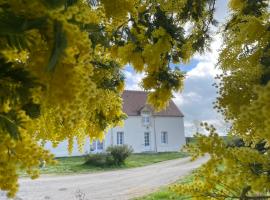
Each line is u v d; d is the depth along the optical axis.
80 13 1.27
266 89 1.50
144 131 45.97
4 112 1.25
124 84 5.07
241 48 2.67
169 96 4.59
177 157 39.97
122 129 44.34
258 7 3.29
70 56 1.24
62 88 1.24
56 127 2.73
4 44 1.20
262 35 2.63
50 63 1.16
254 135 2.40
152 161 36.66
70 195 17.89
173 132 47.91
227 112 2.47
